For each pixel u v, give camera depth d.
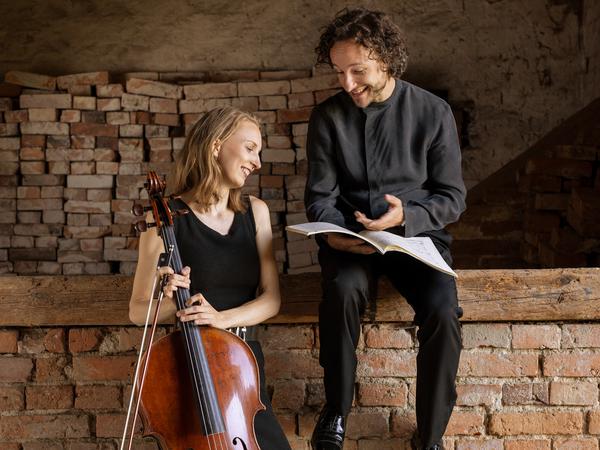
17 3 6.17
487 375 2.95
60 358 2.95
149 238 2.45
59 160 5.98
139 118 5.96
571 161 4.77
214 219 2.53
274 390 2.97
